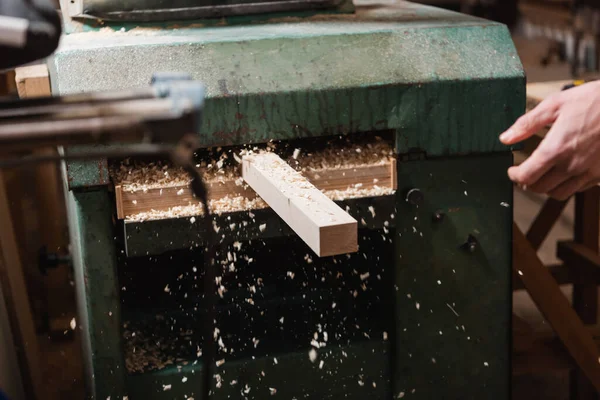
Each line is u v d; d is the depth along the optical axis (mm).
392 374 1287
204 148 1187
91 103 584
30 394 1646
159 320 1369
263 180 1033
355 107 1141
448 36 1206
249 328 1318
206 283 765
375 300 1358
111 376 1161
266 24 1334
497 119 1204
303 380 1255
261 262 1448
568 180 1195
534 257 1593
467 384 1320
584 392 1777
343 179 1177
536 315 2299
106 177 1068
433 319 1274
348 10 1426
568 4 3631
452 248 1250
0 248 1566
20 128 557
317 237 857
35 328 1958
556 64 3119
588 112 1074
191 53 1115
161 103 568
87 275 1114
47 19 598
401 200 1204
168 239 1102
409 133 1173
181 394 1213
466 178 1225
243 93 1097
